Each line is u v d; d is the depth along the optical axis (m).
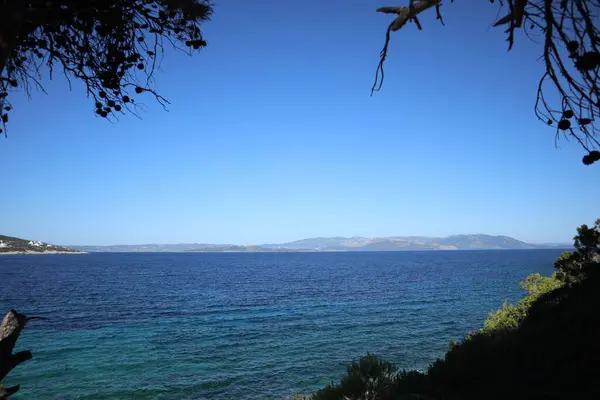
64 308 40.03
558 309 8.72
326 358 21.16
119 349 23.33
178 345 24.28
